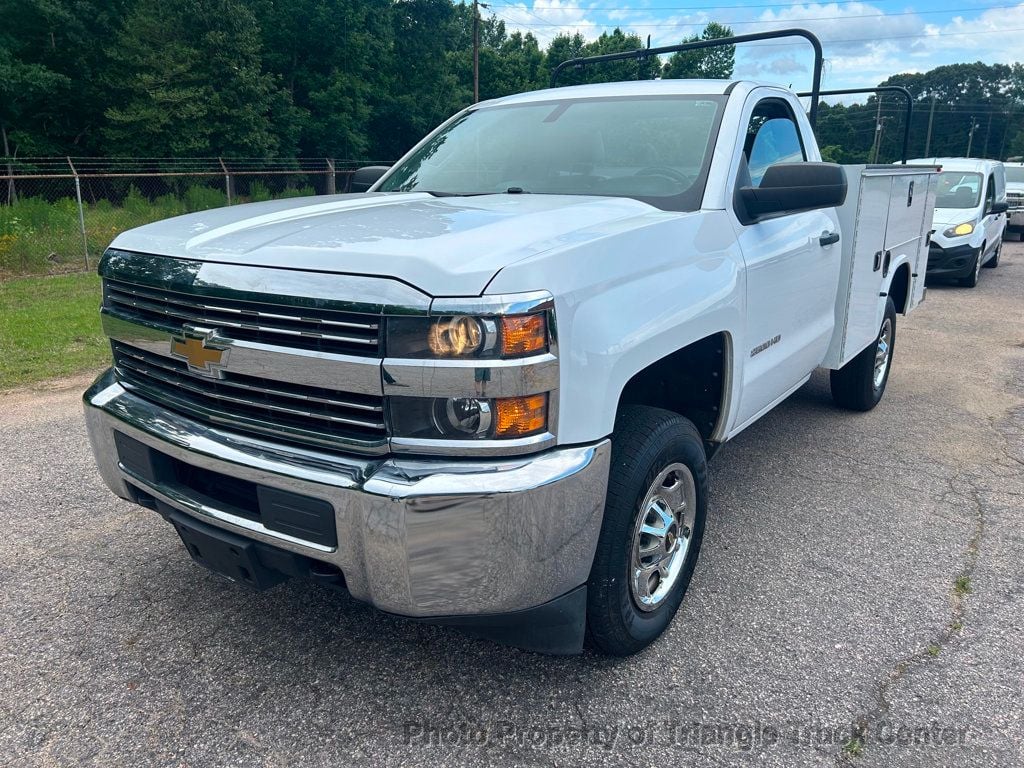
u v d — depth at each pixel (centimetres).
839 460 477
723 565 345
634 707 251
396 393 205
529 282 207
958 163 1336
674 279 264
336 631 292
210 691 256
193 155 3722
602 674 267
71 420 532
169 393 259
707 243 290
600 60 582
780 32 499
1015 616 305
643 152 337
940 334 877
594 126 360
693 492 291
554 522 214
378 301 203
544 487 208
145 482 264
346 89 4522
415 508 203
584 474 218
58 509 391
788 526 385
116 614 300
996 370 708
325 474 215
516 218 252
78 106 3906
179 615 300
